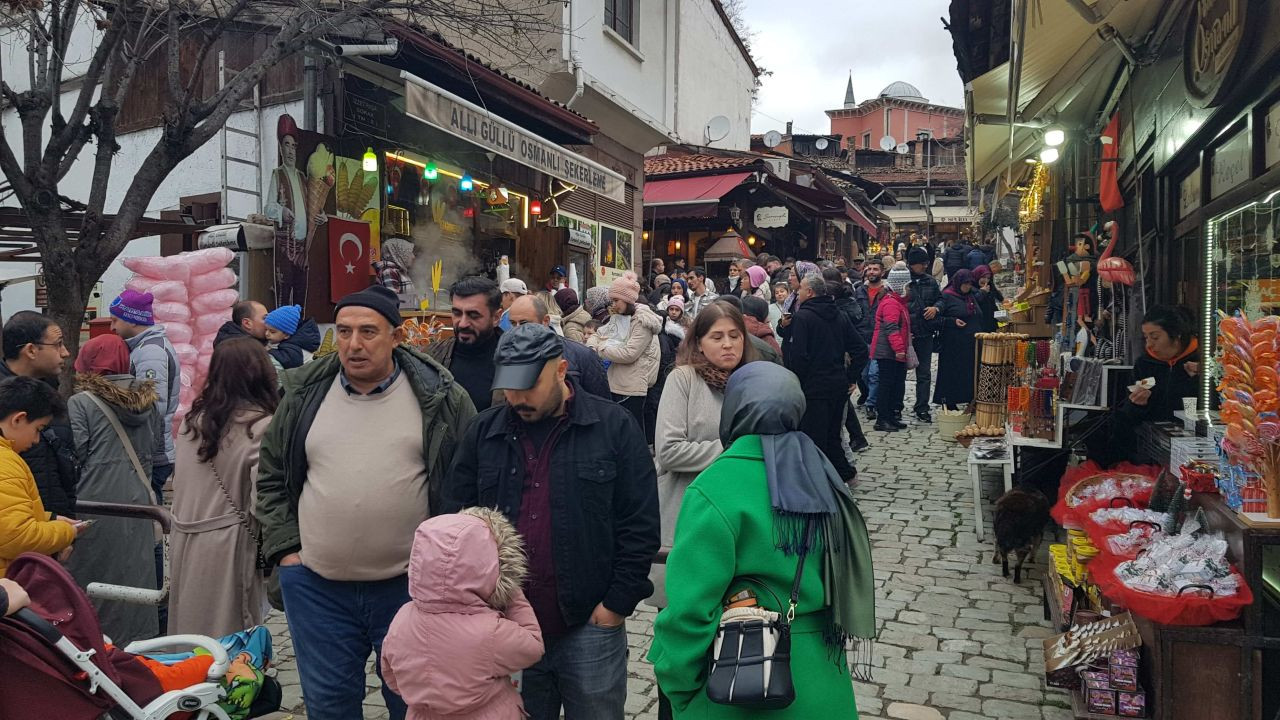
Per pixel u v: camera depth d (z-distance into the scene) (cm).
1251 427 335
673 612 225
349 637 304
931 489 820
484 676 244
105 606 420
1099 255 807
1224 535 369
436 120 819
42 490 376
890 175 4584
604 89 1398
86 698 265
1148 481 479
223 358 376
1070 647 393
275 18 885
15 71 1177
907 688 421
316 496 299
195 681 305
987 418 788
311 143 865
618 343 784
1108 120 868
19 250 786
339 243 884
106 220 662
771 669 215
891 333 1110
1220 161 512
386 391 309
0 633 253
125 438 435
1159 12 589
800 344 710
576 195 1446
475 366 443
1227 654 340
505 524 258
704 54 2327
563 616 274
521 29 997
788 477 234
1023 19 544
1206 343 523
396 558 300
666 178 1922
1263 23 393
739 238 1925
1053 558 509
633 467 284
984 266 1259
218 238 812
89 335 947
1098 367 616
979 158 1205
